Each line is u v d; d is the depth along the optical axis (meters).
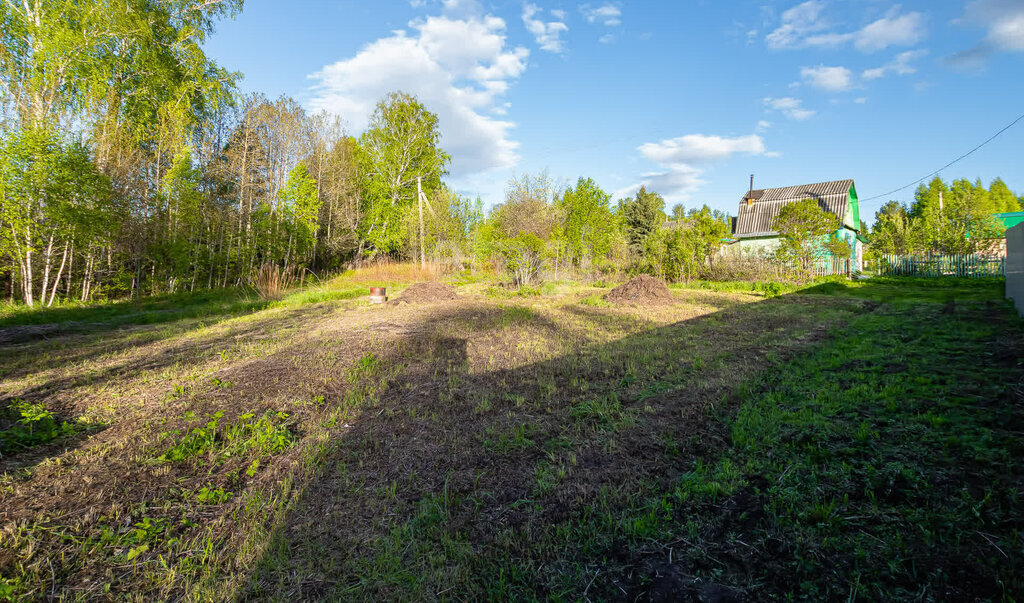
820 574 1.92
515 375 5.14
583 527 2.36
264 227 18.97
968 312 8.59
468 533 2.37
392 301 13.08
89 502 2.68
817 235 17.50
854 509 2.33
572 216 22.98
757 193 26.97
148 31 15.98
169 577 2.07
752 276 17.89
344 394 4.64
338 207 23.94
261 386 4.86
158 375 5.43
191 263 16.78
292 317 10.59
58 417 4.05
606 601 1.87
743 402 4.01
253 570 2.13
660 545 2.19
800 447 3.06
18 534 2.33
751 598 1.83
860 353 5.56
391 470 3.06
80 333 9.04
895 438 3.05
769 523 2.29
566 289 16.30
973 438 2.93
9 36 12.86
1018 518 2.12
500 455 3.21
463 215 25.97
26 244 11.91
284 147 21.44
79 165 12.27
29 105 12.97
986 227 22.44
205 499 2.68
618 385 4.65
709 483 2.67
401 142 28.39
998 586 1.76
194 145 19.38
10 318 9.96
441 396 4.46
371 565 2.16
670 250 18.84
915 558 1.96
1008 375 4.20
